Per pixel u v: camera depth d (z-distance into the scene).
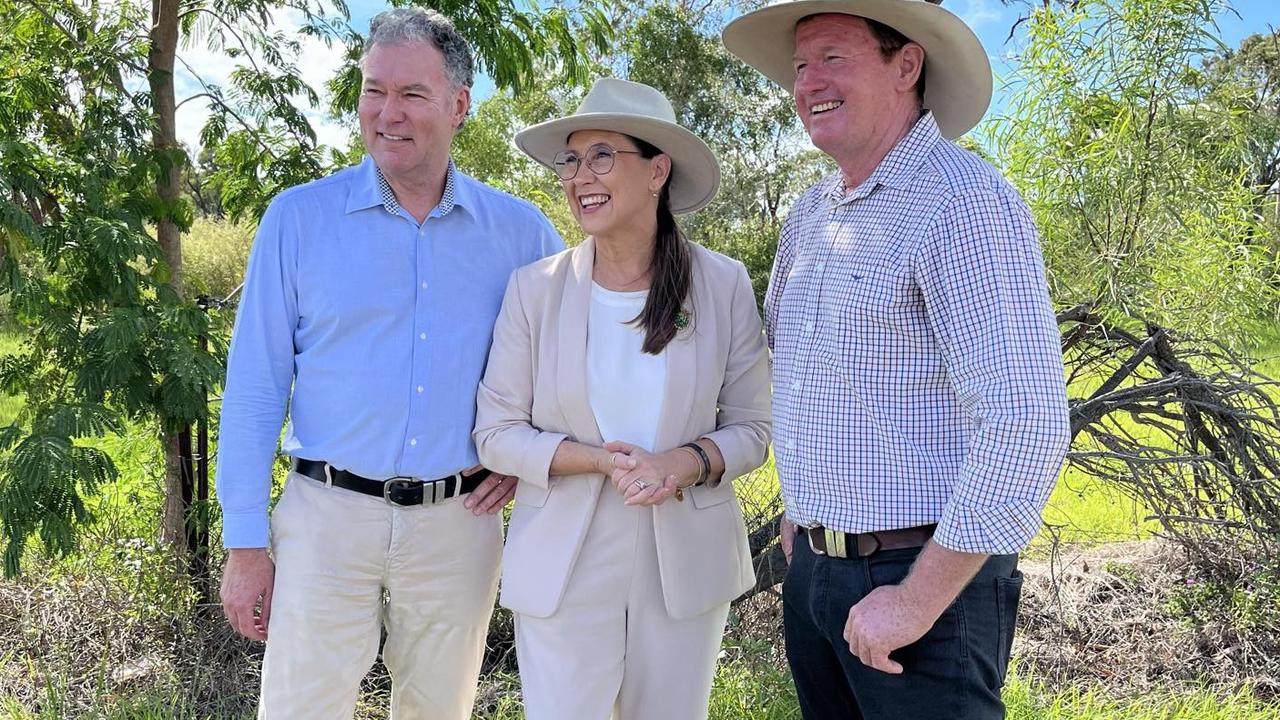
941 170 1.89
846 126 2.01
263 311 2.40
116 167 3.77
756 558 3.79
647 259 2.31
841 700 2.24
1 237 3.35
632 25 19.12
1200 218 3.83
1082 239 4.05
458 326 2.47
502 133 17.59
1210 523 3.97
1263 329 4.10
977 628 1.92
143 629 3.89
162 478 4.12
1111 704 3.40
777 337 2.17
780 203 21.86
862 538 1.94
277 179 4.40
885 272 1.89
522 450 2.27
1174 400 3.89
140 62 4.11
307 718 2.45
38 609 4.00
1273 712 3.39
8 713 3.29
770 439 2.42
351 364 2.40
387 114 2.31
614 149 2.20
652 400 2.27
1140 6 3.67
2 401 5.37
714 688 3.38
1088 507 5.37
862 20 1.99
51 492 3.20
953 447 1.89
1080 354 4.16
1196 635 3.98
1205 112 3.91
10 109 3.66
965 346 1.79
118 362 3.48
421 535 2.45
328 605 2.41
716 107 20.28
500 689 3.62
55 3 4.23
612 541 2.26
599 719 2.24
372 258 2.42
